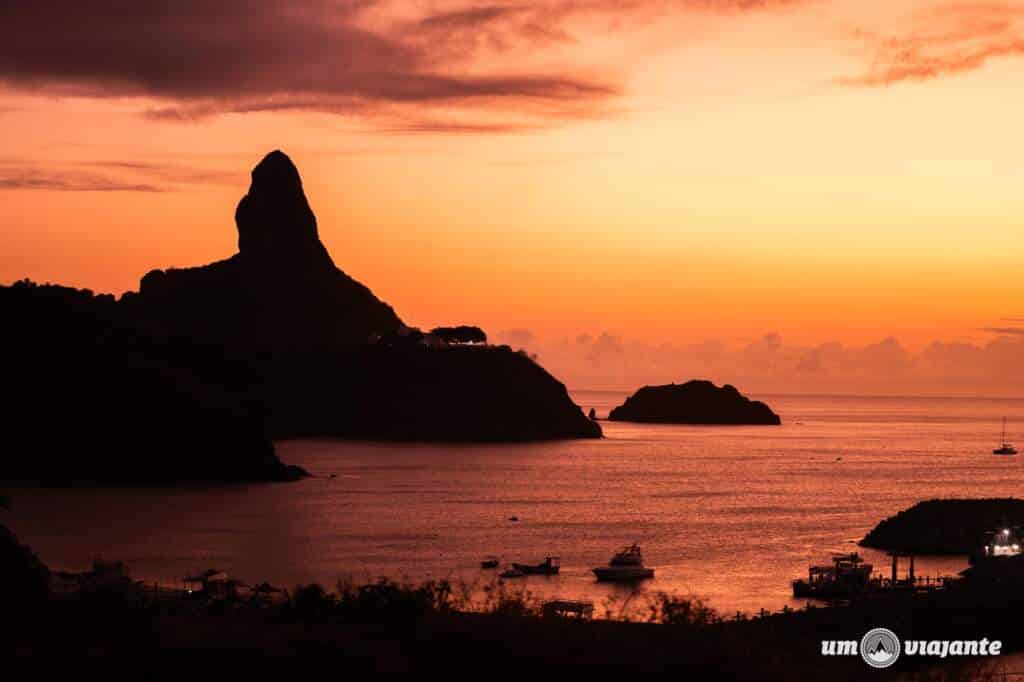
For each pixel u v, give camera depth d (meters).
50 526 140.25
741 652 19.67
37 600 26.55
